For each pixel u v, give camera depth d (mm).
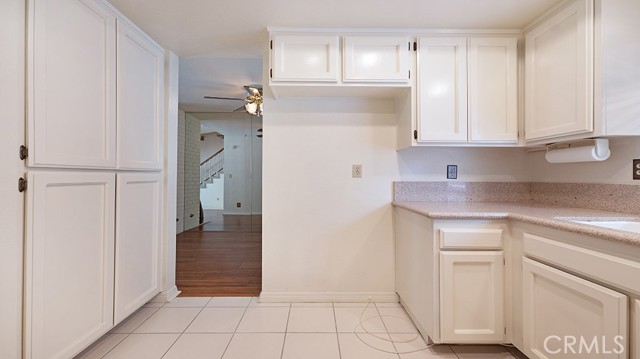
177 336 1854
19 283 1233
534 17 1846
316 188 2328
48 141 1318
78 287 1492
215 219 6418
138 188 1980
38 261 1288
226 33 2080
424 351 1702
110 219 1705
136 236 1956
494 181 2312
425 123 1967
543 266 1336
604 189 1695
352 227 2338
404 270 2133
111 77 1701
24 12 1237
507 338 1602
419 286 1845
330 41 1977
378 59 1983
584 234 1111
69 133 1425
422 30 2002
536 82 1840
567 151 1723
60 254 1395
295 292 2334
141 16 1846
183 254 3854
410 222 2002
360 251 2338
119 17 1776
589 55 1478
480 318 1612
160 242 2273
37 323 1284
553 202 2074
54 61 1346
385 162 2336
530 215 1478
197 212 5832
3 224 1197
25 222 1248
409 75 1993
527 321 1437
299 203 2326
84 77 1513
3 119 1192
